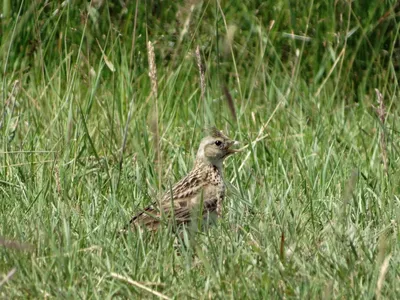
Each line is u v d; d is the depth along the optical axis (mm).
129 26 16406
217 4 12852
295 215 10180
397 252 9148
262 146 12688
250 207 10477
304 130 13641
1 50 15500
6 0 15852
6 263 8672
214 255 8766
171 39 16406
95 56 15773
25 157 11992
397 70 16250
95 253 9102
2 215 10086
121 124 13242
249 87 15672
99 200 10672
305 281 8117
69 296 7910
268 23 16641
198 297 8156
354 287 8156
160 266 8602
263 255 8711
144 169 11547
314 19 16438
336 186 11438
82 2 16500
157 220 9789
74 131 12750
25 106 13742
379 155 12406
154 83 9094
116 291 8070
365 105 15375
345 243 9141
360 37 16062
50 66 15578
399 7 16422
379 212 10523
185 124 13922
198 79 15438
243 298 8039
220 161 10852
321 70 15859
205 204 10398
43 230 9320
